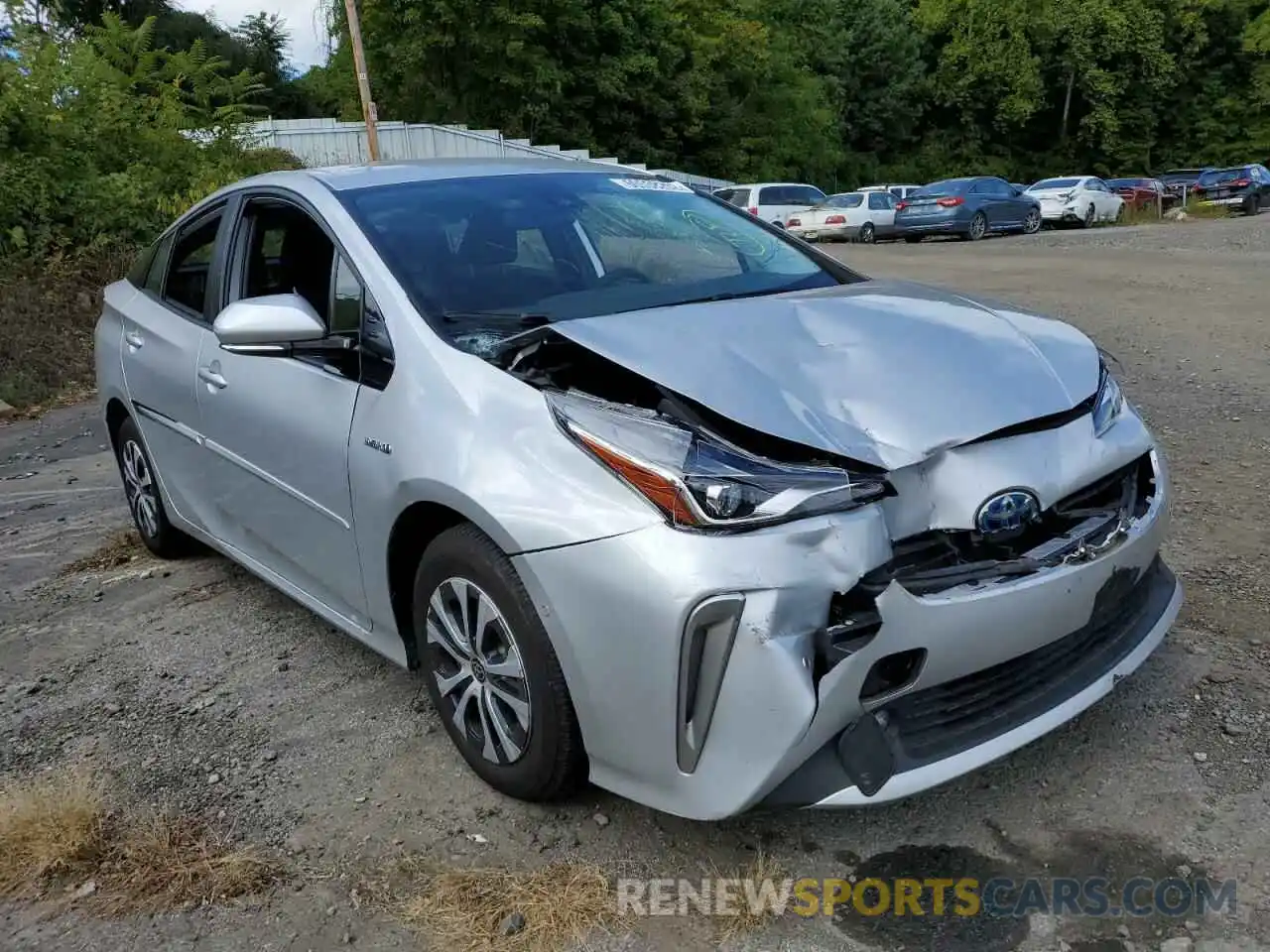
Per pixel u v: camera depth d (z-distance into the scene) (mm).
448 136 25094
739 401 2377
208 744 3178
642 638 2232
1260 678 3156
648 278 3322
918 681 2281
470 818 2717
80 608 4305
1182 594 3029
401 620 3027
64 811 2748
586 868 2496
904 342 2725
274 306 2959
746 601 2160
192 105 17484
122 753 3154
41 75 12750
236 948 2316
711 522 2197
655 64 32281
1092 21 48375
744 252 3621
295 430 3193
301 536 3344
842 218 24297
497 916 2354
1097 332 8812
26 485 6297
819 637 2199
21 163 11750
